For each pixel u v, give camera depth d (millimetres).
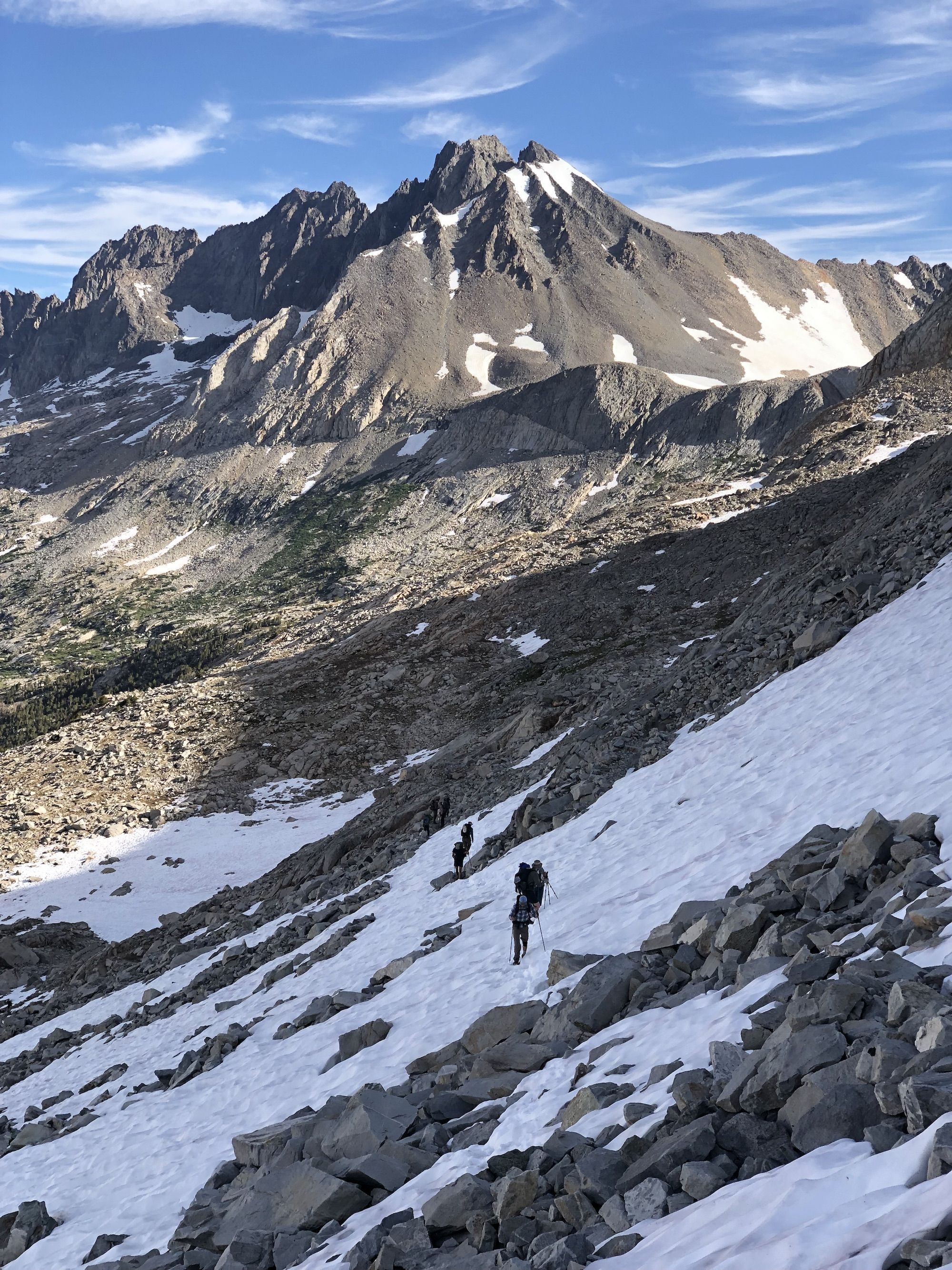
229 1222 10102
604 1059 9852
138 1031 31359
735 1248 4961
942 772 13000
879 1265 4145
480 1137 9609
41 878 63500
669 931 12461
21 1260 13156
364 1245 7922
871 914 9977
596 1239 6406
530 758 48250
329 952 27750
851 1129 5996
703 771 24391
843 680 24266
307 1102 14383
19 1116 25797
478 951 18516
